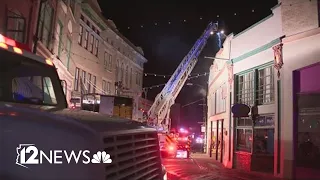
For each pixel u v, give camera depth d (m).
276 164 16.23
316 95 14.59
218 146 26.38
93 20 29.72
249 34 19.69
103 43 32.59
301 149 15.07
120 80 38.41
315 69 14.69
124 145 3.14
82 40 27.36
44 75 4.37
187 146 23.69
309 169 14.49
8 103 3.28
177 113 24.09
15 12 13.59
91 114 3.52
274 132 16.66
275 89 16.70
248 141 19.23
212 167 20.20
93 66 29.97
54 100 4.40
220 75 25.66
